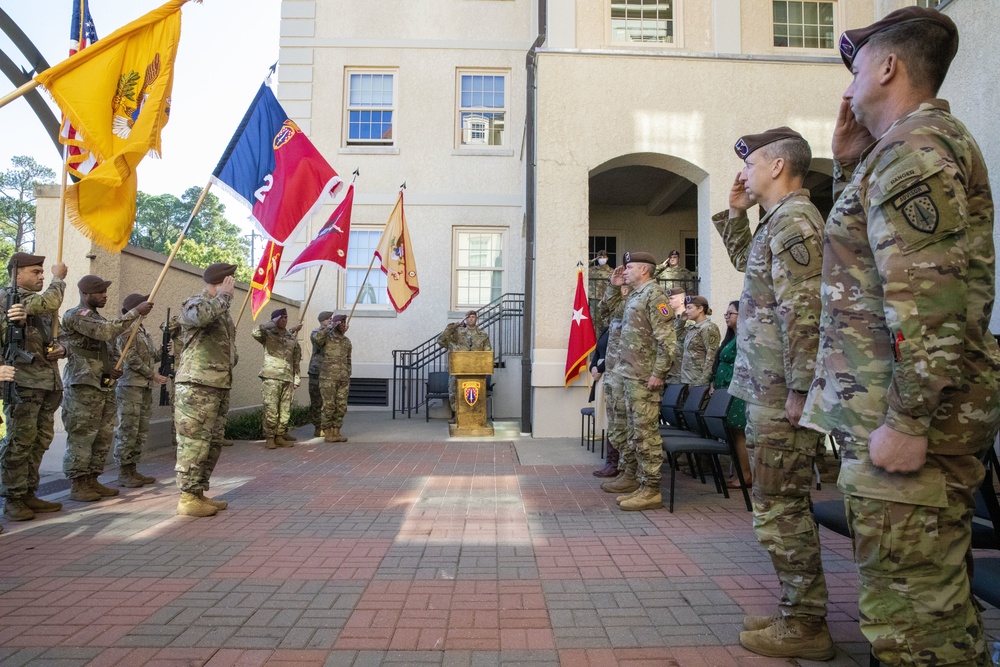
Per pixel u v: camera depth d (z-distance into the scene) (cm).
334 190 683
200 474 514
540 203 973
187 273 922
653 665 257
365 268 1434
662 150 984
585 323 951
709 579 357
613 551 411
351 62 1451
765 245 282
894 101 191
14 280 500
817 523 298
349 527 471
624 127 984
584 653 268
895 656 179
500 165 1447
